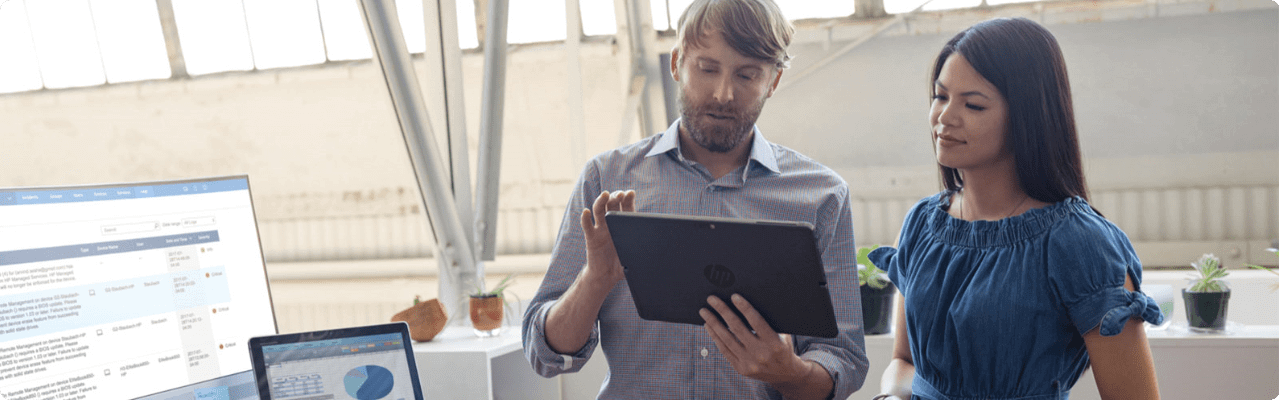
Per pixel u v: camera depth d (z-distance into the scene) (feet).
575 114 13.12
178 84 22.68
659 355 4.63
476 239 11.48
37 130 24.12
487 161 11.55
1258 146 19.38
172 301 4.00
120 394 3.75
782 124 20.01
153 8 21.63
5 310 3.44
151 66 22.52
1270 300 12.69
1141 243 20.51
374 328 4.30
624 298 4.68
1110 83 19.67
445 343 8.28
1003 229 3.73
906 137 19.43
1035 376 3.63
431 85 10.92
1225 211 19.89
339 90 22.30
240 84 22.48
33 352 3.50
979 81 3.61
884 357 7.76
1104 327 3.35
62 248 3.65
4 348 3.41
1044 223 3.63
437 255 11.17
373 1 10.00
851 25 17.99
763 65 4.30
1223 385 7.16
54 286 3.60
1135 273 3.62
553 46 17.44
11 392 3.41
